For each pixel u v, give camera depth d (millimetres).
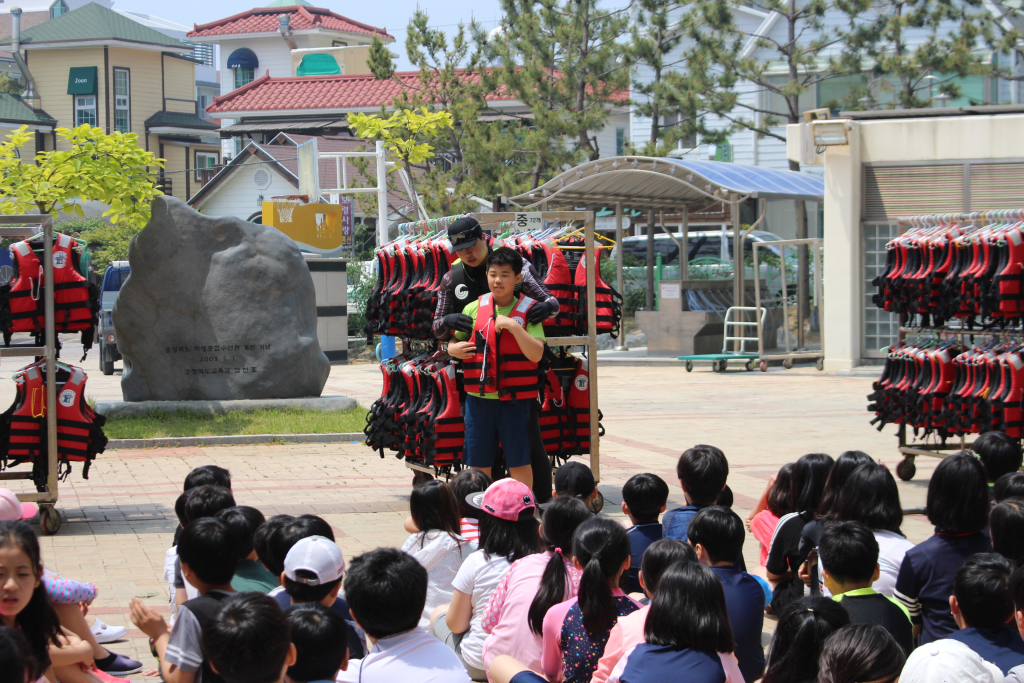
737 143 32906
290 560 3941
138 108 49375
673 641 3564
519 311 7398
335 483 10016
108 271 22688
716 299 24562
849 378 19406
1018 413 8789
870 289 19953
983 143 18516
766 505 6582
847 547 4199
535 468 7832
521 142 28156
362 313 27141
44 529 8016
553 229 8648
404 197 31547
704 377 20281
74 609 4668
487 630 4691
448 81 27094
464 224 7465
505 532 4934
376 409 9109
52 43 48125
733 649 3662
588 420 8484
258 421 13258
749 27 32094
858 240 19828
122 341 13859
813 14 26016
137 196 13570
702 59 26125
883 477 5137
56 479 8039
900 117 19891
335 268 24719
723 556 4480
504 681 4395
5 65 53031
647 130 34531
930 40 25266
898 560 4969
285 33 50219
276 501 9148
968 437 12531
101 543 7758
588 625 4172
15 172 13227
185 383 13961
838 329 20156
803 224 23234
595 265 8180
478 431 7652
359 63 47688
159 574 6906
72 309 8312
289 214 25156
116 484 10008
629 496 5324
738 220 21656
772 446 12016
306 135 41531
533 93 26328
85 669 4574
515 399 7480
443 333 7797
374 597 3734
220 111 42219
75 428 8195
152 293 13789
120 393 18000
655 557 4059
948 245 9492
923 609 4805
